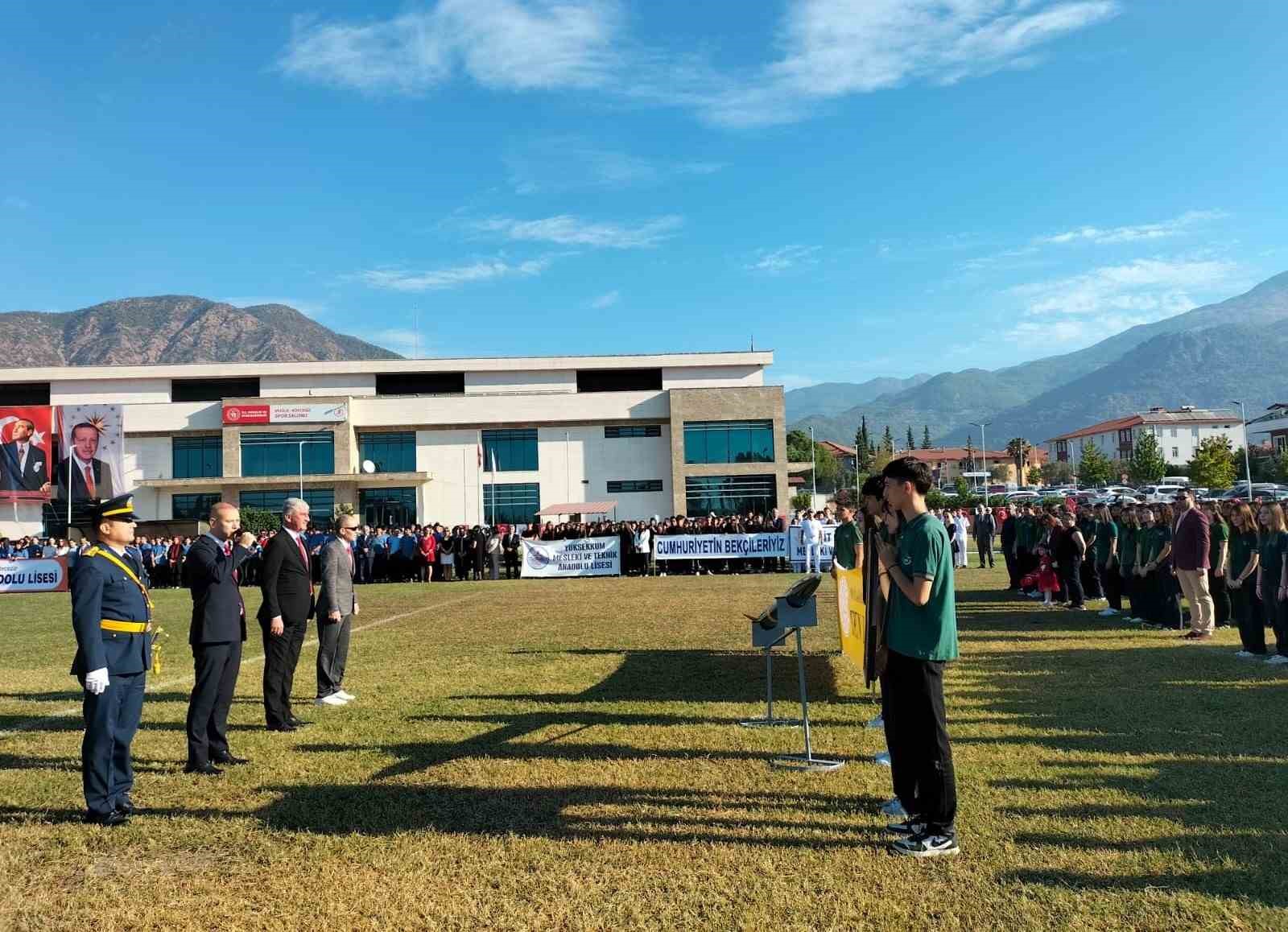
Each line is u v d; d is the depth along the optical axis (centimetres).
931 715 490
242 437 5412
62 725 873
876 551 578
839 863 476
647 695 926
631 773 650
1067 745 691
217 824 564
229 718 884
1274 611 1070
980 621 1481
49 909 443
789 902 428
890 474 508
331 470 5409
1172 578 1369
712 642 1309
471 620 1722
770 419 5544
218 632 697
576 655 1210
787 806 572
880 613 571
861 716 814
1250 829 506
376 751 732
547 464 5622
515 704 898
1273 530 1080
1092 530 1855
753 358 5894
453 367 5875
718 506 5509
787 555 3009
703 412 5538
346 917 427
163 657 1327
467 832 535
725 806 574
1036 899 426
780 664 1099
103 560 592
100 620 578
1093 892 431
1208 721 761
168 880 478
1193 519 1268
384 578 3212
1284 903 414
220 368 5747
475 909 431
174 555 3094
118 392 5734
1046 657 1100
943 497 8812
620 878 461
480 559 3144
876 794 593
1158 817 530
